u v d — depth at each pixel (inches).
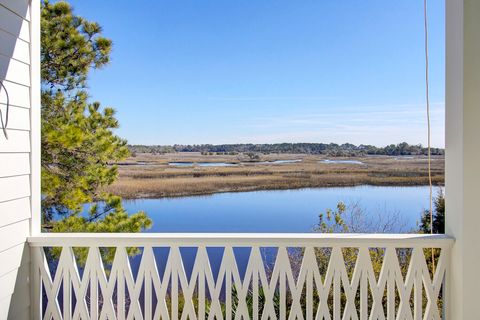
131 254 197.0
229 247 91.4
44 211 190.1
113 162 207.6
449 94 92.3
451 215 91.9
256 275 91.4
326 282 91.7
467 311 87.0
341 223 196.2
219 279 91.5
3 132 82.9
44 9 191.2
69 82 196.7
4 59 83.2
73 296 181.0
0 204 81.9
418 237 91.0
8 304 84.8
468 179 86.9
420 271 91.7
